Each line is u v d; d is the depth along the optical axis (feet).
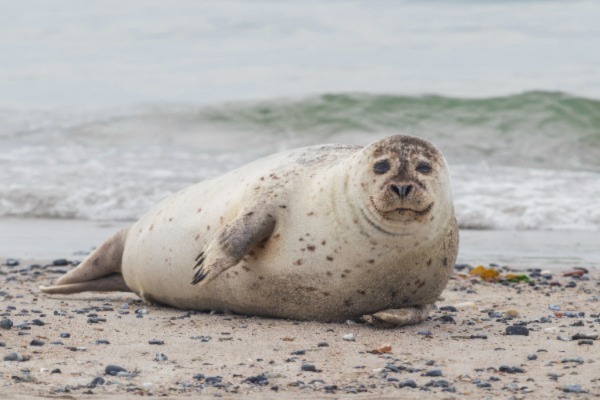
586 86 345.31
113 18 554.87
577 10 496.64
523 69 389.60
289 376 66.28
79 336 79.00
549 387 63.00
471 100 296.51
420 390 62.54
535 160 251.19
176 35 504.43
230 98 354.74
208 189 94.38
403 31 483.92
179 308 97.14
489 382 64.54
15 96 374.02
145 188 197.57
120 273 107.96
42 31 530.68
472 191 198.08
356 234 80.79
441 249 83.97
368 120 290.56
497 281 119.44
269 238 84.79
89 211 187.01
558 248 152.15
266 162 91.97
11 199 191.11
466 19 498.69
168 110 302.45
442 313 94.94
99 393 60.90
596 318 90.74
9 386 61.77
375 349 74.64
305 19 519.19
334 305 85.30
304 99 299.99
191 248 91.56
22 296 105.09
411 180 77.66
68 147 263.08
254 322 87.25
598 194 195.52
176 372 67.05
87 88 393.29
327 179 83.30
